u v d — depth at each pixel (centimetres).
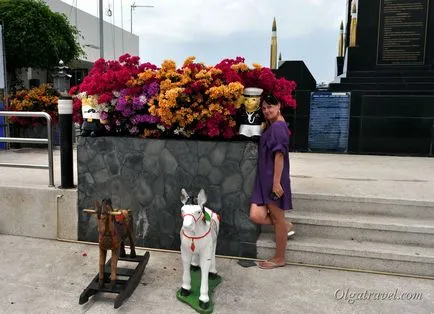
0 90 761
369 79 800
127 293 314
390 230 389
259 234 414
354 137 785
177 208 405
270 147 345
